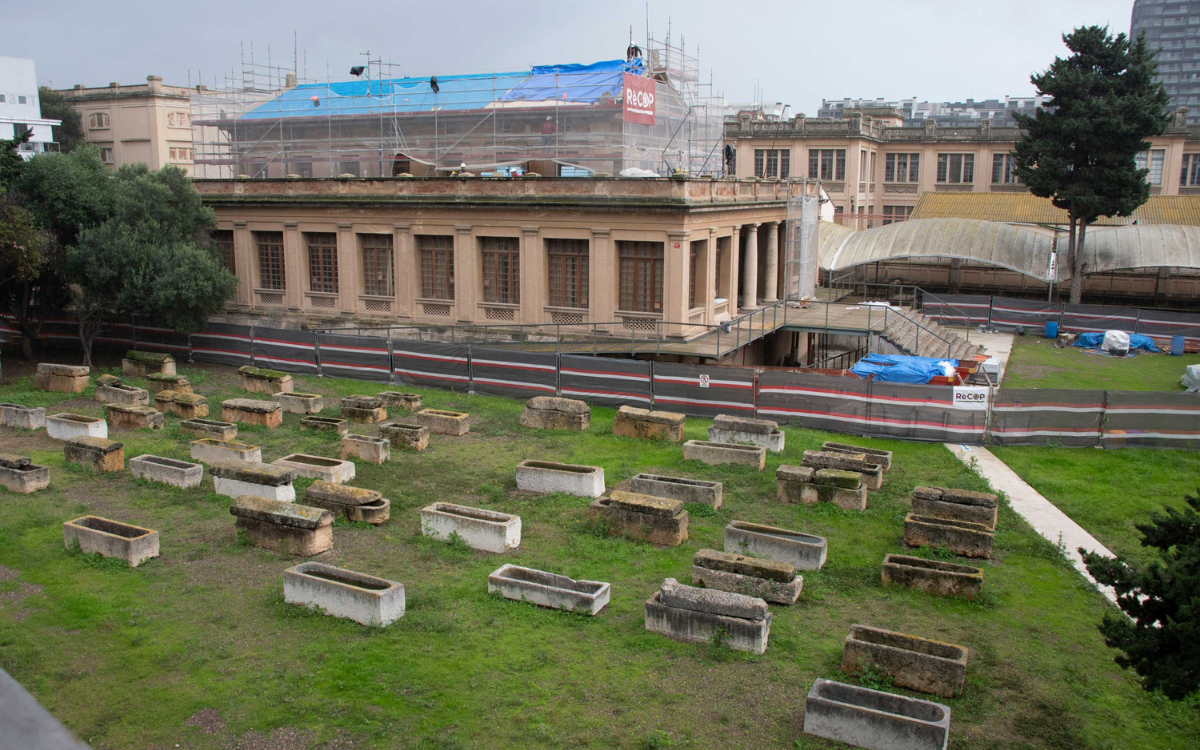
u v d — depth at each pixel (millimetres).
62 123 70000
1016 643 13906
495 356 28859
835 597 15312
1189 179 59625
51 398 28109
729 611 13438
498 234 33500
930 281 50781
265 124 43188
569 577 15422
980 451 24047
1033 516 19594
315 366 31688
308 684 12258
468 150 39531
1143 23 173500
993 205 55375
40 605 14508
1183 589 10211
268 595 14969
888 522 18781
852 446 22672
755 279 38344
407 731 11297
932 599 15336
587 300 33031
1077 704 12266
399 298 35781
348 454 22531
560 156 37938
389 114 40188
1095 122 40625
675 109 41188
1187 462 23047
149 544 16234
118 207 31562
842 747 11094
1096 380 32844
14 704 1528
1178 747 11422
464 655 13086
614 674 12664
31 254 29688
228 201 37562
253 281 38500
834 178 65625
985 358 33125
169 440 23672
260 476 19000
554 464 20672
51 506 18812
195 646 13250
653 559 16703
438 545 17109
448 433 24922
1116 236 45719
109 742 11031
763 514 19078
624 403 27453
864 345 43031
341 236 36250
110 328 34938
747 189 36625
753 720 11633
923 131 67562
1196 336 38969
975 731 11516
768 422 23406
